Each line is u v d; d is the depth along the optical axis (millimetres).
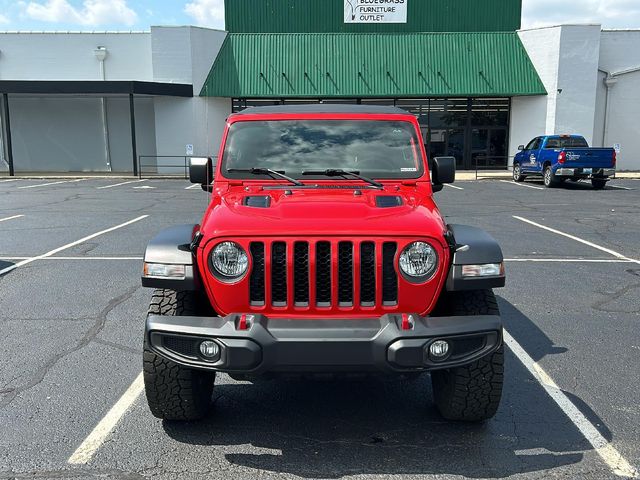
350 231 3264
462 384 3561
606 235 10852
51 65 28484
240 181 4367
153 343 3285
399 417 3969
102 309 6273
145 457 3422
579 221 12570
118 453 3459
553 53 26672
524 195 18016
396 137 4594
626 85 27859
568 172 19656
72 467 3299
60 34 28250
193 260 3432
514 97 28000
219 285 3311
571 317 6070
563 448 3525
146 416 3928
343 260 3301
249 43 27828
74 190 19953
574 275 7855
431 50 27578
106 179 25328
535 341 5371
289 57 27578
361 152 4508
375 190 4223
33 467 3293
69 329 5629
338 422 3900
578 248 9664
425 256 3307
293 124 4629
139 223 12250
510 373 4652
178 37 26938
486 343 3279
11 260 8680
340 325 3176
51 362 4820
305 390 4418
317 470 3307
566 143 21359
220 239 3301
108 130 29828
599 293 6977
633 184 22062
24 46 28344
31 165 30078
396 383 4555
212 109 27734
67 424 3797
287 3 27953
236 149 4527
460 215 13430
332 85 27156
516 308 6387
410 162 4480
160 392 3578
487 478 3217
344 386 4492
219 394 4344
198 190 19984
